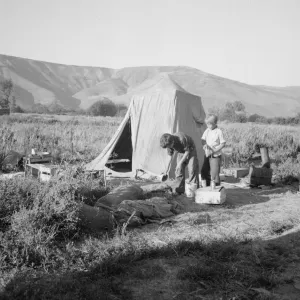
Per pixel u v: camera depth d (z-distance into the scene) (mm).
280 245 4859
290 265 4281
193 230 5504
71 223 4934
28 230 4461
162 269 4066
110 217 5516
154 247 4664
